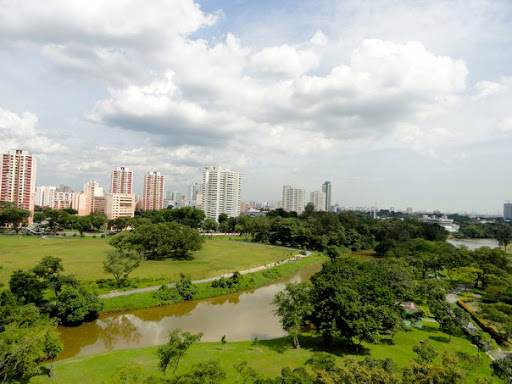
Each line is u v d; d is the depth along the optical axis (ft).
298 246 605.31
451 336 207.21
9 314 156.25
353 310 174.50
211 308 263.70
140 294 262.26
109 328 214.48
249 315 248.73
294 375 109.09
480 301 278.26
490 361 171.53
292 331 180.34
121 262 285.43
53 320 161.17
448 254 379.14
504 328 189.67
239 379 136.98
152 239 404.36
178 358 136.87
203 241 440.45
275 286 344.08
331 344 189.16
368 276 239.71
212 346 182.19
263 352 174.19
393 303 205.87
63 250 444.55
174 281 310.65
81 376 138.92
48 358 162.09
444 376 108.68
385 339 198.90
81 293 217.56
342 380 103.09
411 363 117.29
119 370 111.14
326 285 191.11
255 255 488.44
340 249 542.98
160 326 221.25
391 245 530.27
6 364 119.96
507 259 364.79
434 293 243.60
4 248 452.76
